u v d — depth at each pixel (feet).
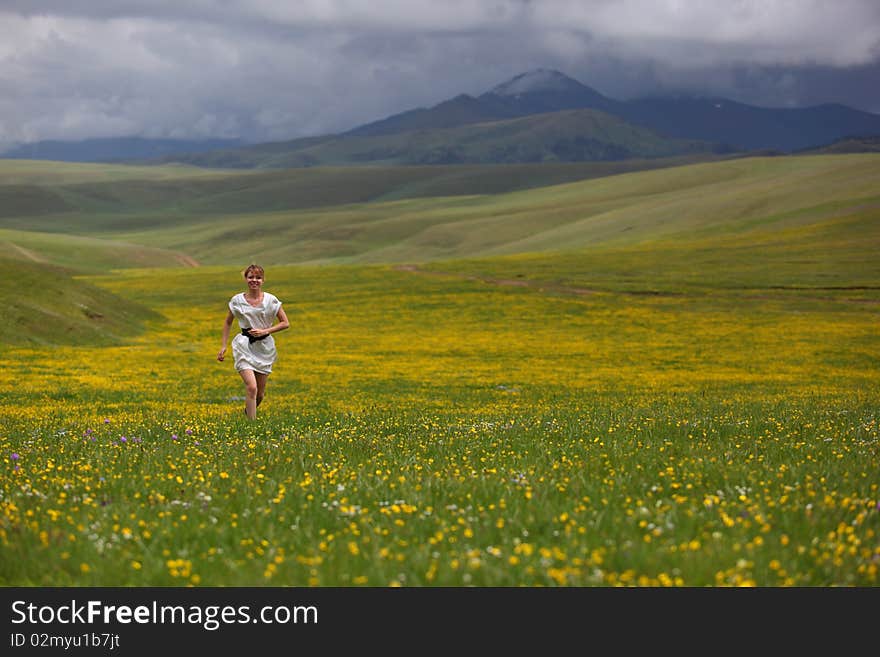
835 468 71.97
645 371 296.71
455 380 250.57
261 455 82.69
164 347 345.92
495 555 46.37
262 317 120.06
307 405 167.43
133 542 50.60
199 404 164.86
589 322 490.08
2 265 380.99
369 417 132.16
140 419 128.36
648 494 61.21
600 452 84.69
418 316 521.24
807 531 50.62
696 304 555.69
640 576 44.06
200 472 71.15
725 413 139.44
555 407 168.35
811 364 332.39
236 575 45.14
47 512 55.98
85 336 341.62
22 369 237.45
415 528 52.90
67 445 91.04
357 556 47.19
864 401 185.98
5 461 78.74
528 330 459.73
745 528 50.42
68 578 45.55
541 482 65.92
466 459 80.79
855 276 634.84
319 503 59.21
